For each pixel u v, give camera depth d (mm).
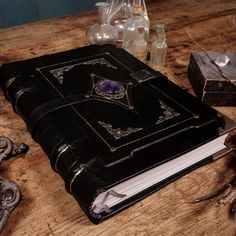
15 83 615
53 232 496
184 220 518
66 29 915
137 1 778
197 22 991
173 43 881
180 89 634
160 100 606
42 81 624
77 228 501
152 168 506
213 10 1067
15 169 562
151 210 524
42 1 1506
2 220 491
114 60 694
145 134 546
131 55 714
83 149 515
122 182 486
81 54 706
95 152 514
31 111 569
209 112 590
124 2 829
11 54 795
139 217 517
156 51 768
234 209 530
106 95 601
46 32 895
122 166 500
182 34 924
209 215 524
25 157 580
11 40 849
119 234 500
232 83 655
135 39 776
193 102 608
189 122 569
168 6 1074
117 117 569
